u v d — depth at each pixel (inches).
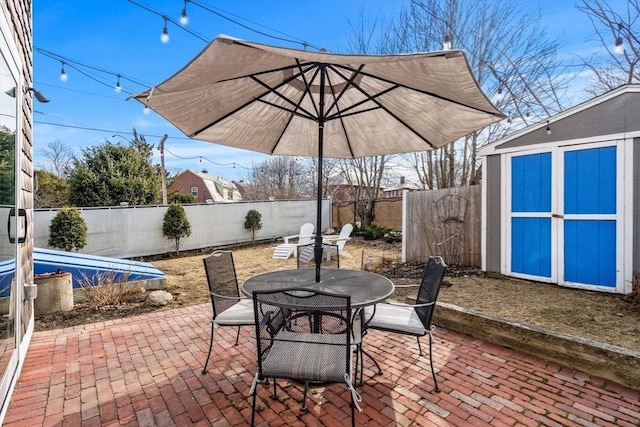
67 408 85.1
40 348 120.1
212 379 98.6
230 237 452.8
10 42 93.4
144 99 85.7
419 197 280.7
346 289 95.5
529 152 202.4
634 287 154.5
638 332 123.1
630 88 164.6
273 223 500.4
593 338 118.8
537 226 199.6
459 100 93.5
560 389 91.6
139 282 203.5
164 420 80.3
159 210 384.2
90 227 338.3
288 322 91.7
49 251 210.4
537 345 109.4
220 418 80.8
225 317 100.2
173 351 117.7
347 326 69.9
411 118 120.3
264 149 148.9
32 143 144.9
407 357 111.5
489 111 95.0
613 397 87.5
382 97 114.3
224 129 125.6
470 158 397.4
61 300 162.7
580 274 182.9
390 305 109.8
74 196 420.2
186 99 95.3
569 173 186.1
